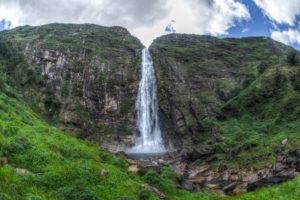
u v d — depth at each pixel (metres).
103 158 32.78
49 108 67.81
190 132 68.00
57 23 100.31
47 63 74.25
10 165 22.31
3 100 41.22
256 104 66.50
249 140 51.59
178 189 31.12
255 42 99.00
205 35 101.00
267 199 26.27
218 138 57.84
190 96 74.50
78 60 75.88
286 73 68.06
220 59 86.44
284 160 40.38
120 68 77.50
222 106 70.38
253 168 42.00
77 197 21.25
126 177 27.44
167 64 80.62
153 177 31.00
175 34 100.12
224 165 45.66
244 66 84.50
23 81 71.69
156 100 77.44
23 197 17.98
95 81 73.88
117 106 73.25
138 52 83.12
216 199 30.19
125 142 69.06
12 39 85.69
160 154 61.34
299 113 55.44
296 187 26.44
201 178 43.84
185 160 52.41
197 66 81.94
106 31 94.00
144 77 78.75
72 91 71.69
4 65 74.12
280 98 63.44
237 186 38.25
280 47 99.25
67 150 29.11
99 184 23.98
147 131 74.25
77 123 66.94
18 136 26.88
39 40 81.00
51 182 22.05
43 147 26.69
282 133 50.88
